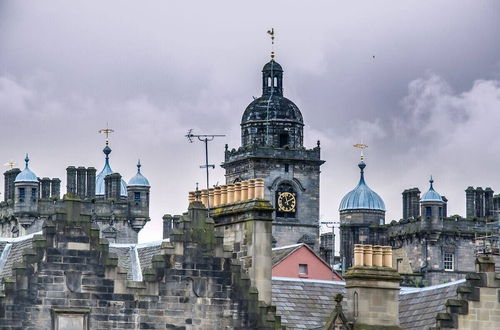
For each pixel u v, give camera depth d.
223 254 166.88
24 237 180.50
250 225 172.38
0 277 174.00
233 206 174.62
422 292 185.38
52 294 161.62
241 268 167.38
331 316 171.12
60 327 161.25
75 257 162.50
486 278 171.00
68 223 162.62
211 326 165.88
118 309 163.38
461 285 176.75
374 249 174.38
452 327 169.88
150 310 164.38
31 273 161.12
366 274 172.88
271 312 167.88
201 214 166.88
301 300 184.25
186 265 165.88
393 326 173.12
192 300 165.62
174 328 164.88
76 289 162.12
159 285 164.88
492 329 170.50
